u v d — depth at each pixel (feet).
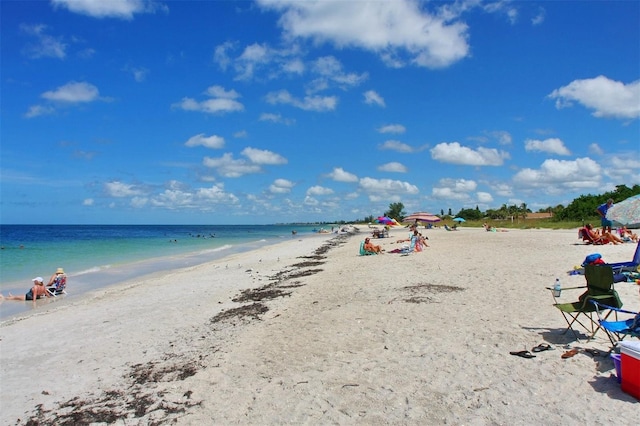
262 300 43.27
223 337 30.09
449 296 36.78
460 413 16.21
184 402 19.54
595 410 15.49
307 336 28.22
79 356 28.14
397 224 148.46
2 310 45.70
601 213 77.10
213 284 57.41
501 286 39.60
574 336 23.79
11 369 26.40
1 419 19.47
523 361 20.59
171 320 36.86
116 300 48.06
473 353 22.27
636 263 37.27
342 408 17.43
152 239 216.54
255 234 307.17
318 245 145.48
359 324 29.99
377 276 52.70
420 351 23.27
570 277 41.93
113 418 18.58
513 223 234.79
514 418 15.48
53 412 19.84
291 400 18.60
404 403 17.39
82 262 94.17
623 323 20.18
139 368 24.90
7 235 271.08
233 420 17.30
